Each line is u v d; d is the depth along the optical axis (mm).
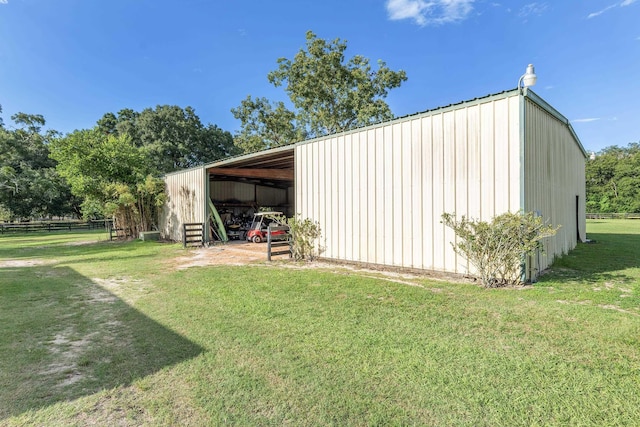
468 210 5777
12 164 27109
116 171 16094
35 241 15797
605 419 1950
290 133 29000
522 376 2449
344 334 3328
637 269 6391
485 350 2898
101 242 14734
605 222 26031
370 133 7285
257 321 3770
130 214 16344
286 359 2801
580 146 11023
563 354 2797
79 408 2141
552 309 3988
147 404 2178
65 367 2717
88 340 3295
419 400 2174
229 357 2857
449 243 6043
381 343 3088
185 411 2096
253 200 17906
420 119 6441
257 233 13570
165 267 7652
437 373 2518
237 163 12883
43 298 4945
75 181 15453
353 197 7629
